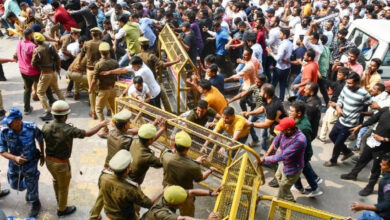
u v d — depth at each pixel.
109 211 4.06
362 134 6.91
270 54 8.86
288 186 5.24
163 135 5.74
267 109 5.93
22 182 5.04
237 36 9.56
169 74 8.18
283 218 4.48
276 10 13.03
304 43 8.22
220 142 5.06
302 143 4.89
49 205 5.38
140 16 10.56
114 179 3.90
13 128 4.50
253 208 4.59
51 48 7.08
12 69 9.89
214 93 6.21
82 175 6.07
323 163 6.83
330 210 5.69
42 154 4.95
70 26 9.60
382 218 4.27
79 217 5.20
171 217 3.60
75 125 7.44
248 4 12.30
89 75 7.41
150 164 4.52
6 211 5.20
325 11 12.84
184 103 7.51
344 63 8.17
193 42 9.02
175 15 11.07
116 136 4.74
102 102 6.89
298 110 5.24
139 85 6.38
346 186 6.21
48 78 7.19
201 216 5.38
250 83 7.50
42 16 10.92
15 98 8.38
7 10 9.96
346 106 6.20
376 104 6.16
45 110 7.47
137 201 3.97
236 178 4.64
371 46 8.56
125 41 9.30
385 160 4.50
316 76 7.60
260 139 7.46
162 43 8.27
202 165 5.36
